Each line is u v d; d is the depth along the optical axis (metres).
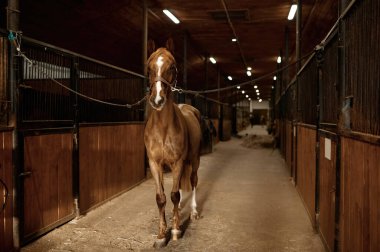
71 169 3.79
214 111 15.59
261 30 10.97
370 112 1.82
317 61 3.41
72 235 3.33
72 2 7.44
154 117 3.13
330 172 2.75
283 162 9.25
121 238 3.27
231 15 9.31
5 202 2.77
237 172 7.43
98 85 4.74
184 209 4.31
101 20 8.60
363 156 1.90
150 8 8.71
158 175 3.21
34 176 3.17
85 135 4.09
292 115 6.77
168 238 3.27
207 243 3.15
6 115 2.90
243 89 31.45
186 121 3.70
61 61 3.70
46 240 3.19
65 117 3.75
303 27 10.44
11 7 2.88
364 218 1.87
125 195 5.07
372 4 1.80
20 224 2.97
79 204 3.93
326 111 3.09
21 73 3.00
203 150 11.03
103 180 4.56
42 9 7.18
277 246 3.07
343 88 2.35
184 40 11.12
